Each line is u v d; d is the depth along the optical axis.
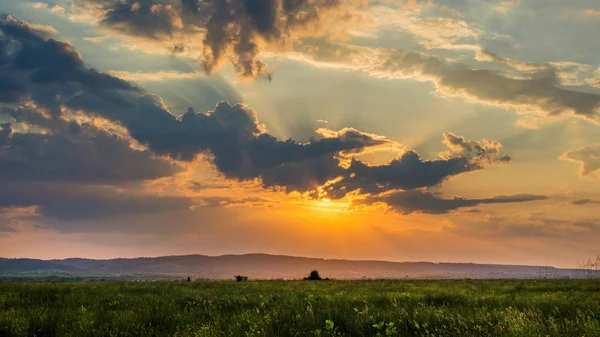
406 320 9.64
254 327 8.70
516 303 14.70
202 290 22.81
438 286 31.94
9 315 10.74
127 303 14.66
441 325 9.11
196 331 8.73
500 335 7.91
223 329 9.04
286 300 14.68
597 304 13.83
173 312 11.38
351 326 9.10
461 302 15.88
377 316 10.11
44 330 9.50
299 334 8.38
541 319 9.42
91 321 9.73
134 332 9.01
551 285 30.86
